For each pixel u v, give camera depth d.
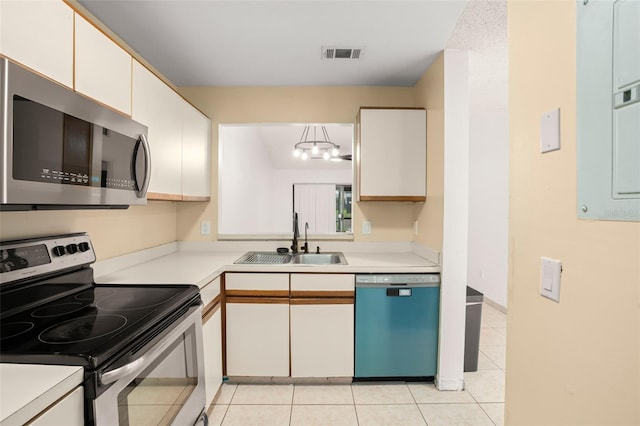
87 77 1.18
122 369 0.80
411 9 1.58
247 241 2.61
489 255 3.61
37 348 0.81
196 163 2.28
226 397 1.93
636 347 0.55
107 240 1.73
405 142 2.27
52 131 0.92
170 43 1.91
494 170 3.53
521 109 0.87
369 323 2.04
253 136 4.04
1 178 0.77
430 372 2.06
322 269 2.03
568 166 0.70
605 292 0.61
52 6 1.01
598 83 0.62
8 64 0.78
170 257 2.31
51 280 1.21
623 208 0.57
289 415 1.76
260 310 2.03
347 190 5.18
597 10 0.62
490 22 1.68
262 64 2.19
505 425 0.94
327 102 2.58
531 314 0.83
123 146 1.26
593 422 0.64
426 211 2.28
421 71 2.29
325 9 1.58
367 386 2.05
